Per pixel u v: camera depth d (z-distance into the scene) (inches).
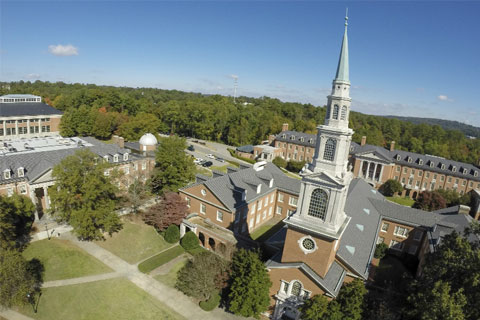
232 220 2026.3
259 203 2314.2
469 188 3469.5
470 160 5388.8
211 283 1478.8
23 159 2223.2
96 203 1841.8
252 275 1311.5
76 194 1824.6
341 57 1164.5
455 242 1094.4
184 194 2252.7
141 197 2404.0
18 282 1355.8
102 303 1489.9
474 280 930.1
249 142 5836.6
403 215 2080.5
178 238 2039.9
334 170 1224.2
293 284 1357.0
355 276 1378.0
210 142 5851.4
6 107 3934.5
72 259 1745.8
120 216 2201.0
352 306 1136.8
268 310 1445.6
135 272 1718.8
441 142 6156.5
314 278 1269.7
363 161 3941.9
